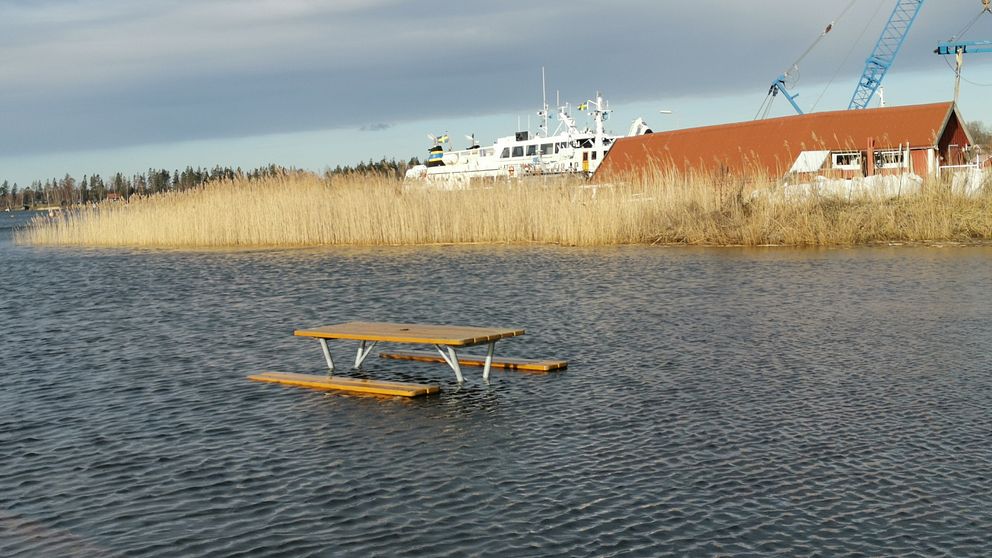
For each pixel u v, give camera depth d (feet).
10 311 79.71
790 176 128.06
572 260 102.83
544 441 36.37
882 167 146.41
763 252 104.68
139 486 32.73
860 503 29.37
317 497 31.14
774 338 54.85
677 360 49.83
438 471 33.27
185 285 93.71
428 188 140.05
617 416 39.45
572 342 55.83
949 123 154.30
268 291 85.87
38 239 177.27
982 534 27.02
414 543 27.32
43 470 34.73
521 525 28.37
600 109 184.44
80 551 27.43
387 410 41.60
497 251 117.60
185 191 156.46
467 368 50.19
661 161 168.66
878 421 37.73
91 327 68.54
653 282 81.61
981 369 45.75
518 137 187.93
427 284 86.07
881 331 55.88
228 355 55.42
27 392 47.26
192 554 27.04
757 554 26.05
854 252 101.24
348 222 135.64
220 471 33.99
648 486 31.22
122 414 42.34
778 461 33.30
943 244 105.29
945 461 32.89
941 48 194.49
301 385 46.78
